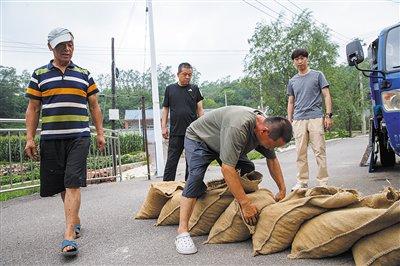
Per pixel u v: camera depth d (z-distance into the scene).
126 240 3.71
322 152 5.31
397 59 5.06
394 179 6.00
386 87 4.88
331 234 2.77
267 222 3.10
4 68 57.44
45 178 3.65
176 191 4.18
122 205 5.41
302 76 5.45
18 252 3.57
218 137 3.38
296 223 3.00
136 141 30.45
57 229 4.30
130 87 65.38
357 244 2.72
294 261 2.89
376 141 7.00
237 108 3.29
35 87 3.67
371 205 2.81
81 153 3.58
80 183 3.53
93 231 4.11
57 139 3.59
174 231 3.89
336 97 27.34
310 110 5.36
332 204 2.89
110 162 9.30
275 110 25.94
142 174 11.75
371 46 6.29
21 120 6.60
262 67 25.89
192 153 3.48
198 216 3.64
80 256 3.36
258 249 3.07
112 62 26.75
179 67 5.30
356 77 32.25
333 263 2.79
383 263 2.54
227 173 3.10
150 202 4.40
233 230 3.36
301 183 5.50
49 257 3.38
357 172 7.09
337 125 32.81
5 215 5.21
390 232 2.57
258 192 3.50
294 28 25.19
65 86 3.61
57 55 3.60
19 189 6.60
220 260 3.01
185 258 3.11
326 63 25.80
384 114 4.91
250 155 14.72
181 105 5.22
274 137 3.04
